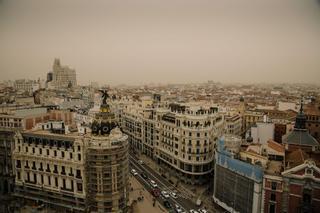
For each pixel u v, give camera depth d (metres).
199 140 141.75
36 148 112.06
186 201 125.56
